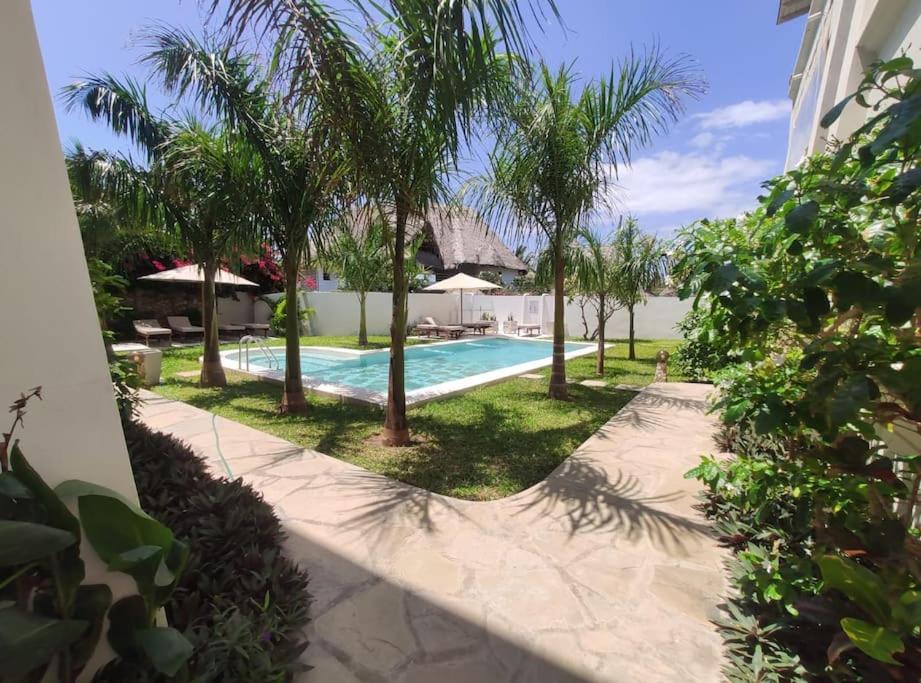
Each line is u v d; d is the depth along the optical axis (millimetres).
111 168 6918
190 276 15633
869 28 3717
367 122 3992
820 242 1625
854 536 1779
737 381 2623
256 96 5535
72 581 1259
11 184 1276
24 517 1147
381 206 4746
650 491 3918
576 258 8055
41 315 1343
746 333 1864
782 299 1655
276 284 20703
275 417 6395
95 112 6637
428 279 22828
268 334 18469
